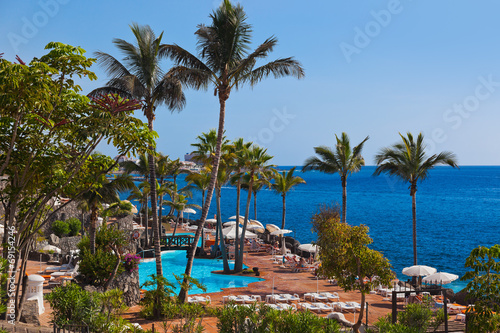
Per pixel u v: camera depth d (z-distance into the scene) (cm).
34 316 1706
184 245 4219
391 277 1738
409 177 3303
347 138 3606
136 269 2420
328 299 2556
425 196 15312
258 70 2459
